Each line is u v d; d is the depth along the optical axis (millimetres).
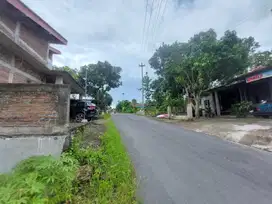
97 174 3363
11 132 4246
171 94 20516
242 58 13875
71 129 5805
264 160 4461
